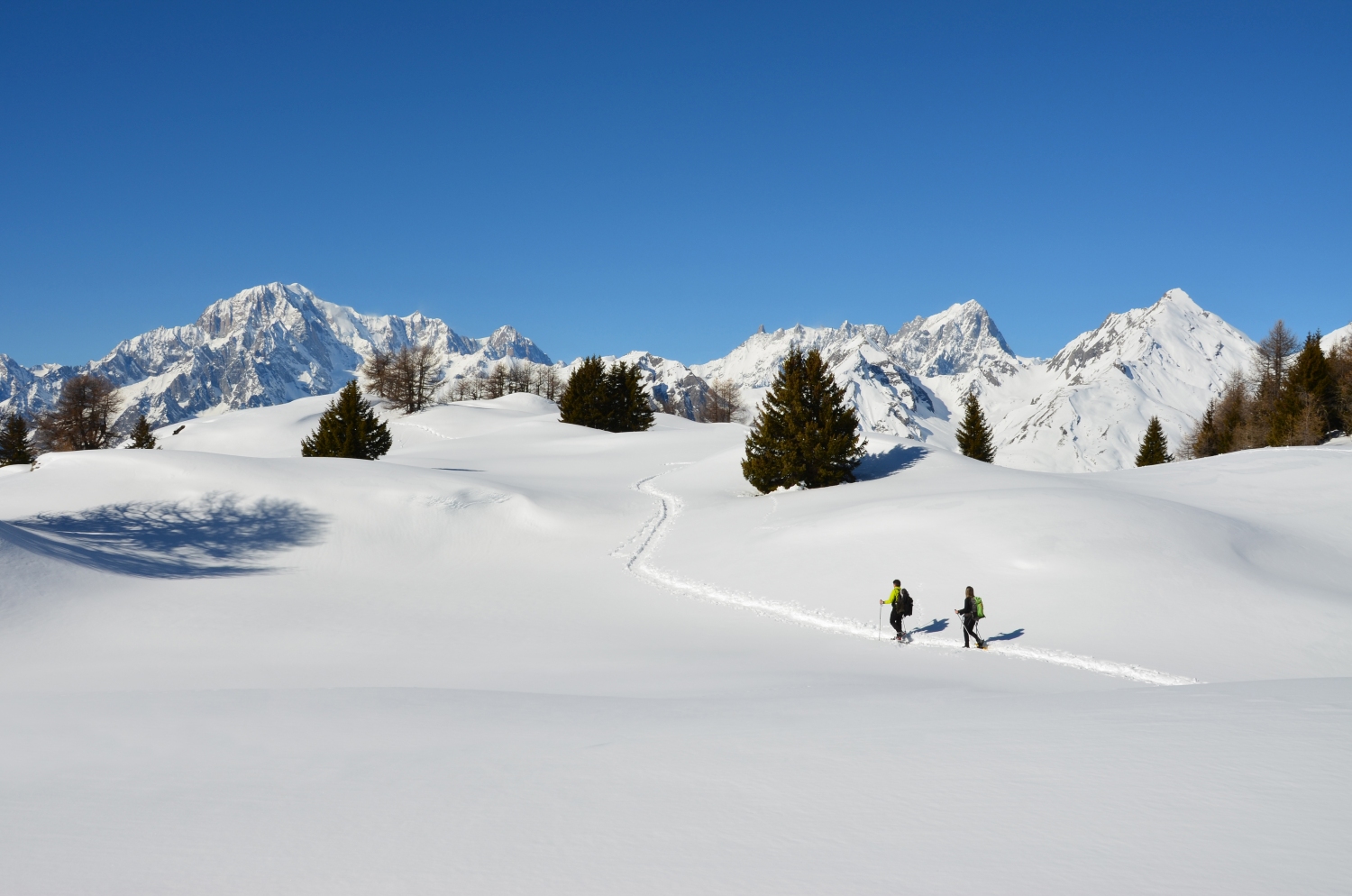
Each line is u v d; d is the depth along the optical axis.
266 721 11.02
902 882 4.47
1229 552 27.83
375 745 9.37
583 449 65.69
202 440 105.44
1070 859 4.70
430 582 30.33
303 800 6.73
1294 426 84.75
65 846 5.58
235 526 34.97
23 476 38.59
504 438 75.25
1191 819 5.26
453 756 8.34
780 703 12.02
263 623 24.27
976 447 99.25
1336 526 33.59
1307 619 21.73
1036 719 8.98
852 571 27.75
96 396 92.12
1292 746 6.89
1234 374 121.50
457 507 38.00
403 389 119.19
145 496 36.75
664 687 15.27
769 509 38.00
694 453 60.12
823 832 5.41
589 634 23.17
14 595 24.22
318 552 33.59
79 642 21.92
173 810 6.50
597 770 7.30
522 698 13.02
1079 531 28.31
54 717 11.38
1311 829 4.96
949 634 22.31
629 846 5.28
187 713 11.59
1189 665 19.06
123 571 28.88
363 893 4.60
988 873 4.55
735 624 24.17
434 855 5.21
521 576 31.03
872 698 12.63
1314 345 87.75
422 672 18.06
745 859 4.95
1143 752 6.99
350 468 41.72
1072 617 22.78
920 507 32.00
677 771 7.14
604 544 34.91
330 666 19.11
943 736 8.19
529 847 5.30
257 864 5.12
